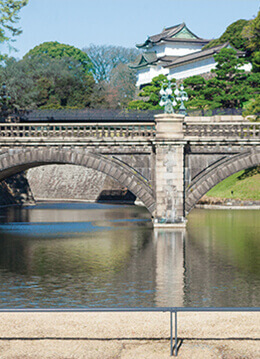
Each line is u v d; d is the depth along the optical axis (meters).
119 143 63.56
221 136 63.06
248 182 102.25
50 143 64.12
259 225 70.12
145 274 39.38
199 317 19.09
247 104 116.75
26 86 114.88
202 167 63.56
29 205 118.50
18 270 41.19
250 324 18.25
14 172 74.06
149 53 177.38
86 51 197.00
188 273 39.62
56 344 16.69
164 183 62.19
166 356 15.83
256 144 63.03
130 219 83.56
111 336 17.30
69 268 41.81
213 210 94.94
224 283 36.34
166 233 60.56
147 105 126.06
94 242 55.94
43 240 58.09
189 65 151.50
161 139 61.25
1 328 18.00
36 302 31.53
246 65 134.00
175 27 187.00
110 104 162.62
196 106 110.12
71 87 138.38
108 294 33.41
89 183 139.62
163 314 19.42
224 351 16.09
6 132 64.88
